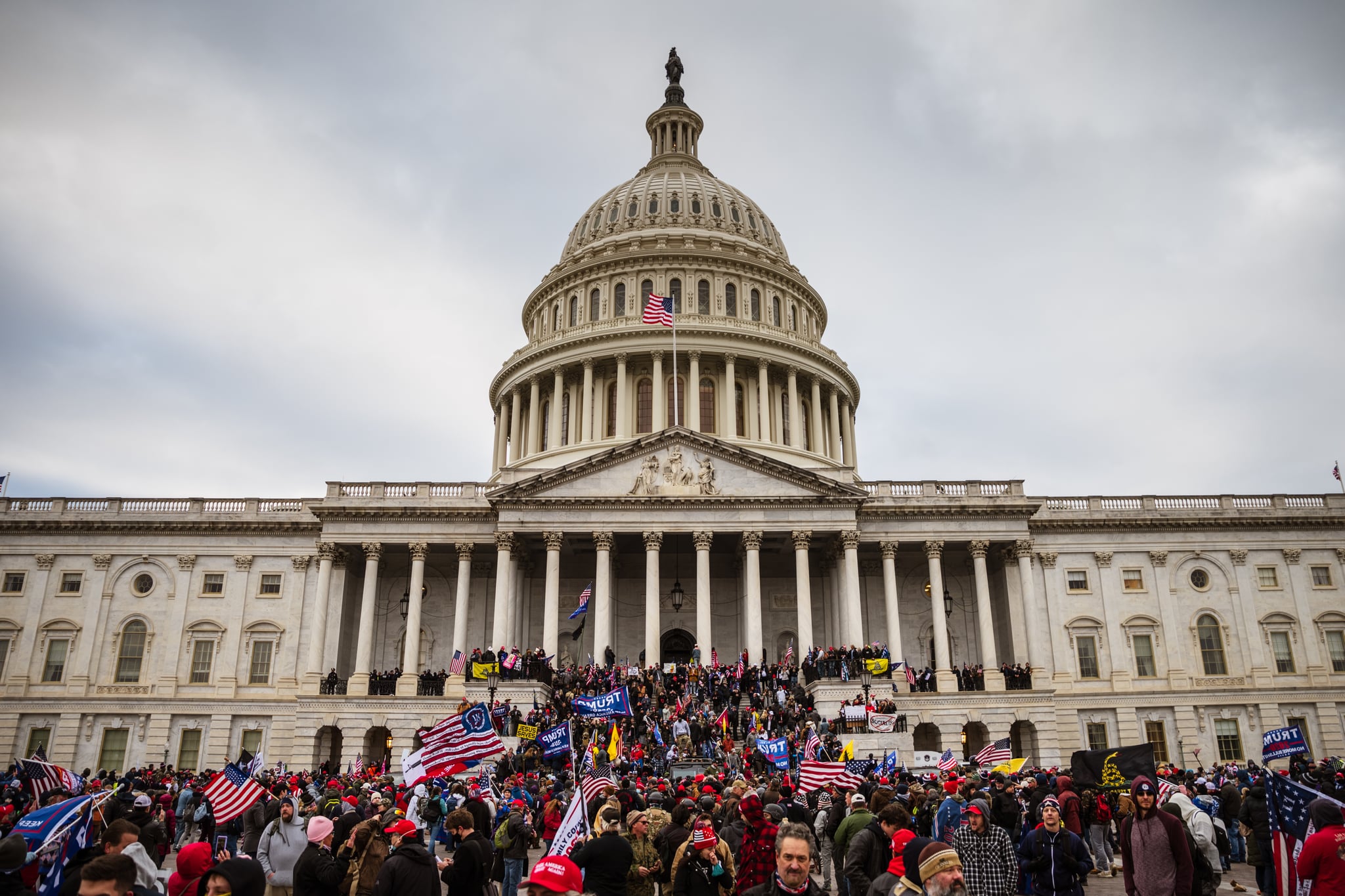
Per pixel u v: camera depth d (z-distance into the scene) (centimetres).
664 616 6825
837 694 5281
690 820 1549
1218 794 3081
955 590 6825
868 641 6644
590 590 6047
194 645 6488
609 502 6191
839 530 6200
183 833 3183
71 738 6269
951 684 6056
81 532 6662
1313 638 6575
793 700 5044
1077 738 6319
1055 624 6562
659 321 7462
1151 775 2345
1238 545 6744
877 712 4741
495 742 2077
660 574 6875
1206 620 6631
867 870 1366
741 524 6203
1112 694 6406
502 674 5497
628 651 6756
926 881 894
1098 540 6731
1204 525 6756
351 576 6669
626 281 8850
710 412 8250
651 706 4966
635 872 1413
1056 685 6425
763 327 8525
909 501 6438
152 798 3116
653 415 8031
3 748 6247
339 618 6341
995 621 6744
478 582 6706
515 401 8706
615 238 9162
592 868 1254
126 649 6488
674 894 1328
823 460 8144
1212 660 6562
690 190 9588
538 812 2552
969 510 6438
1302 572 6712
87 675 6381
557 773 3875
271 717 6284
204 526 6650
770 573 6894
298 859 1421
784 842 991
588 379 8238
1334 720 6394
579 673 5681
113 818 1973
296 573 6600
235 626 6500
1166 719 6412
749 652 5984
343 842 1645
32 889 1245
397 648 6619
